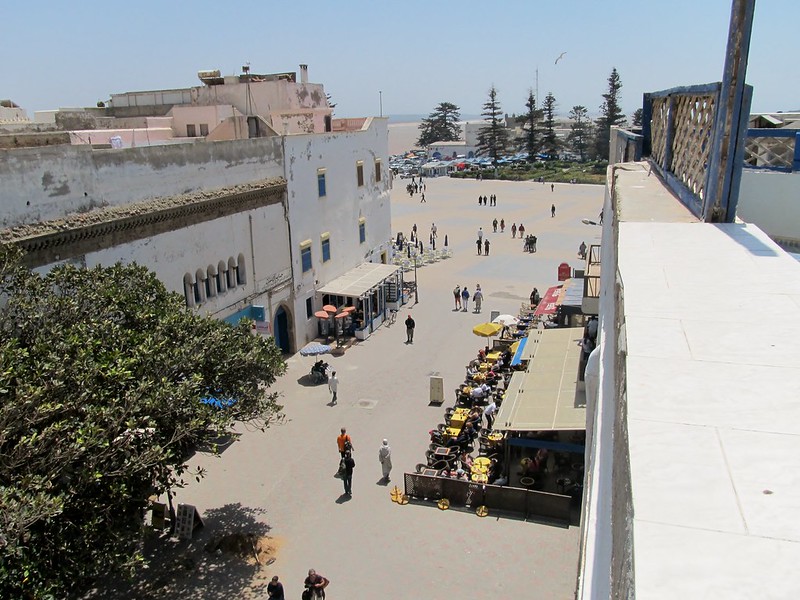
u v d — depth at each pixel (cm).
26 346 1145
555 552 1471
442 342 2942
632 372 257
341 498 1719
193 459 1928
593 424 648
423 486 1691
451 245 5225
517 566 1427
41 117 3822
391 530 1575
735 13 496
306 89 3800
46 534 950
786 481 184
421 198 7900
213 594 1356
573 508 1644
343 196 3256
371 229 3669
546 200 7719
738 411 222
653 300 344
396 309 3419
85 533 990
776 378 245
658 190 748
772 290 353
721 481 186
